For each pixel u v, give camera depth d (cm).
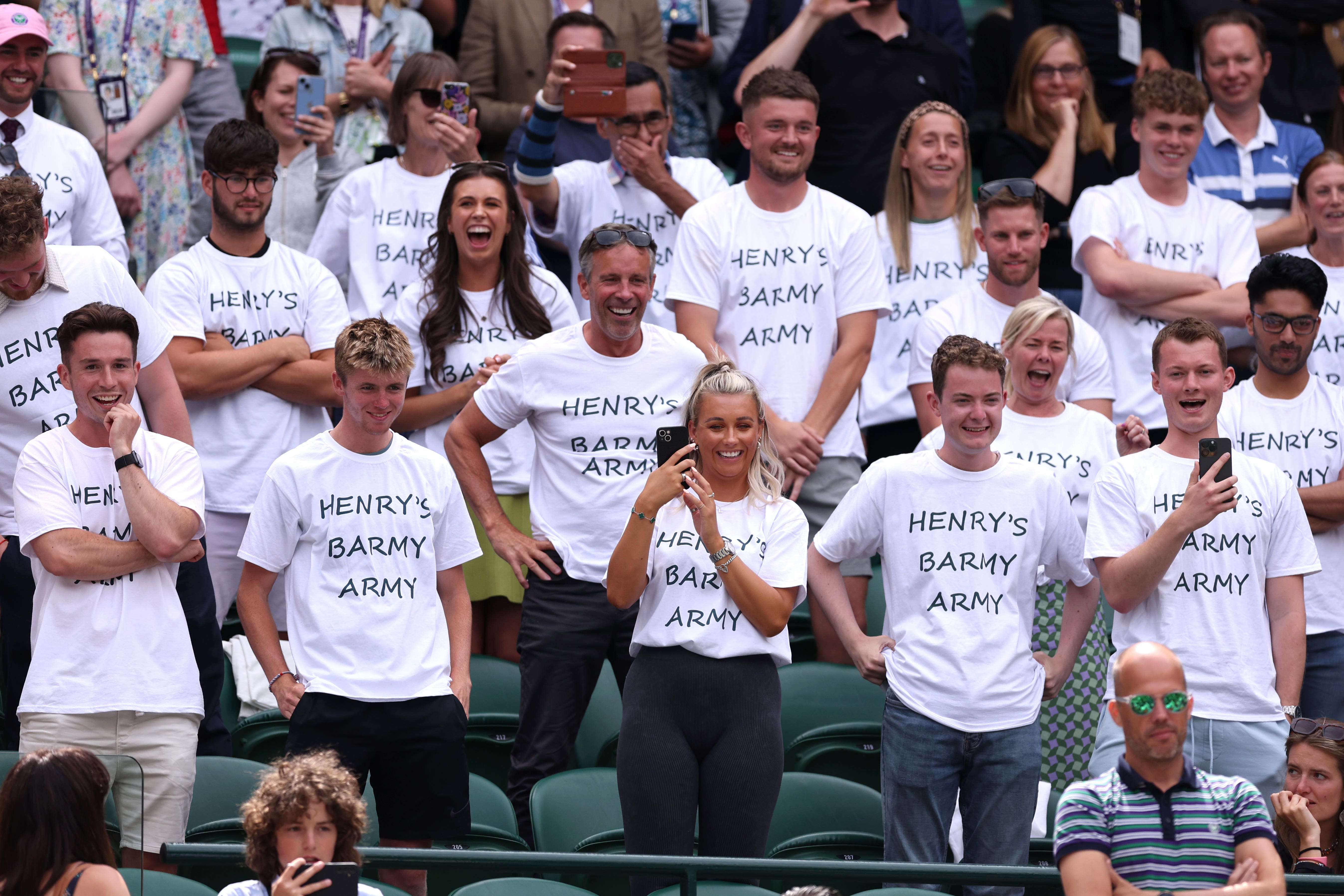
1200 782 1280
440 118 2211
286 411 2017
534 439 2002
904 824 1634
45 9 2408
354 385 1584
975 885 1422
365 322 1609
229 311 2003
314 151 2438
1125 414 2308
